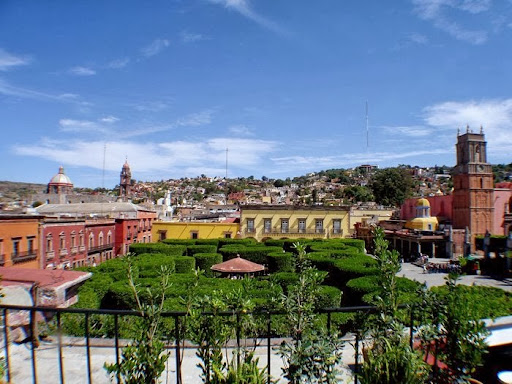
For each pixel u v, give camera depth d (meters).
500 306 10.20
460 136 51.16
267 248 35.31
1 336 6.34
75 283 8.20
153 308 3.87
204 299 4.03
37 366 5.86
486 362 5.95
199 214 77.38
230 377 3.59
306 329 4.02
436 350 3.97
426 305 4.08
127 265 4.66
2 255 24.64
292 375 3.69
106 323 9.49
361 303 17.52
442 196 56.97
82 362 6.08
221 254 34.62
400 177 88.81
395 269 4.22
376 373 3.64
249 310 4.02
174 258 29.62
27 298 6.93
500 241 41.72
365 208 66.06
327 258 27.75
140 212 52.69
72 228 34.41
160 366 3.64
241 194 150.12
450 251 43.72
